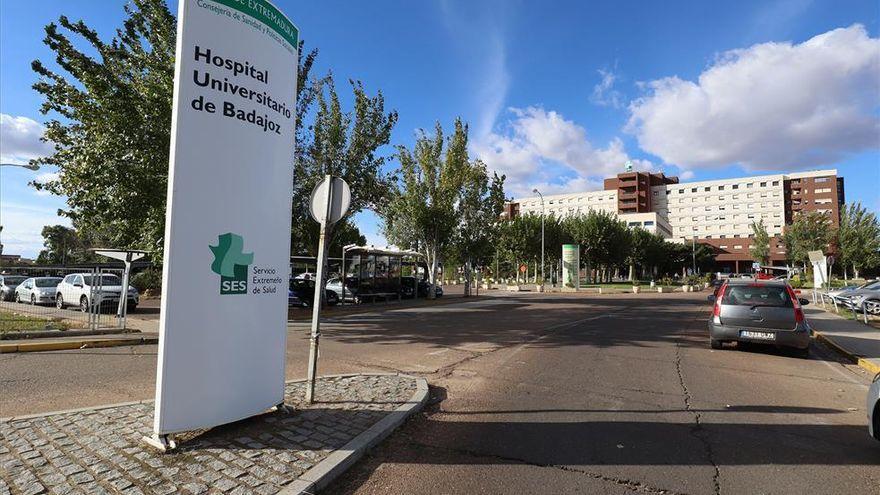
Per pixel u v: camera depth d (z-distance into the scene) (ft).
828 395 22.31
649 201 422.41
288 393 20.26
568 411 19.24
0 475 11.75
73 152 44.24
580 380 24.70
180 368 13.92
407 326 49.16
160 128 42.63
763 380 25.20
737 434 16.63
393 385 21.86
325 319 56.24
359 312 65.16
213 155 14.53
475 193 97.76
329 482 12.50
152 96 41.78
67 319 47.85
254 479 11.91
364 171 65.87
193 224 14.12
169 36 44.93
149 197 43.78
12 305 66.39
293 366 28.02
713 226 412.16
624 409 19.54
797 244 180.86
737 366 28.86
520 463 13.98
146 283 101.76
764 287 33.86
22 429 14.90
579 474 13.24
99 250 41.27
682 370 27.30
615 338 40.27
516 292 138.31
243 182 15.34
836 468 13.79
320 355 31.89
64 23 41.29
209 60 14.43
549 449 15.10
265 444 14.19
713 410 19.49
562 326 49.03
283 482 11.80
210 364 14.53
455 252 102.32
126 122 41.27
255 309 15.89
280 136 16.80
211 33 14.49
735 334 33.19
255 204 15.75
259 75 15.80
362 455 14.32
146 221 45.57
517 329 46.52
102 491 11.07
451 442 15.69
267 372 16.42
